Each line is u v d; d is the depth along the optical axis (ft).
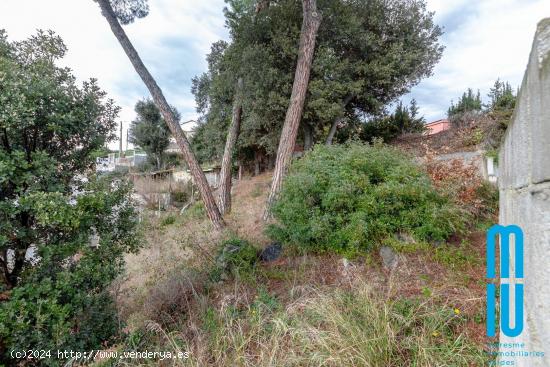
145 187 40.27
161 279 13.26
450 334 6.42
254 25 25.86
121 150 68.49
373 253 10.87
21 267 7.56
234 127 29.30
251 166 49.55
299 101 19.27
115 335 8.65
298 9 25.64
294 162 16.76
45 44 8.40
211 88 33.17
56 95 7.74
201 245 15.29
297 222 12.42
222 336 7.79
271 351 6.61
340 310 7.48
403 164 12.35
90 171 8.91
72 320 7.35
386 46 28.58
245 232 18.03
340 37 26.96
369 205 11.17
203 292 11.39
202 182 19.89
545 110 2.54
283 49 25.36
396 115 39.75
